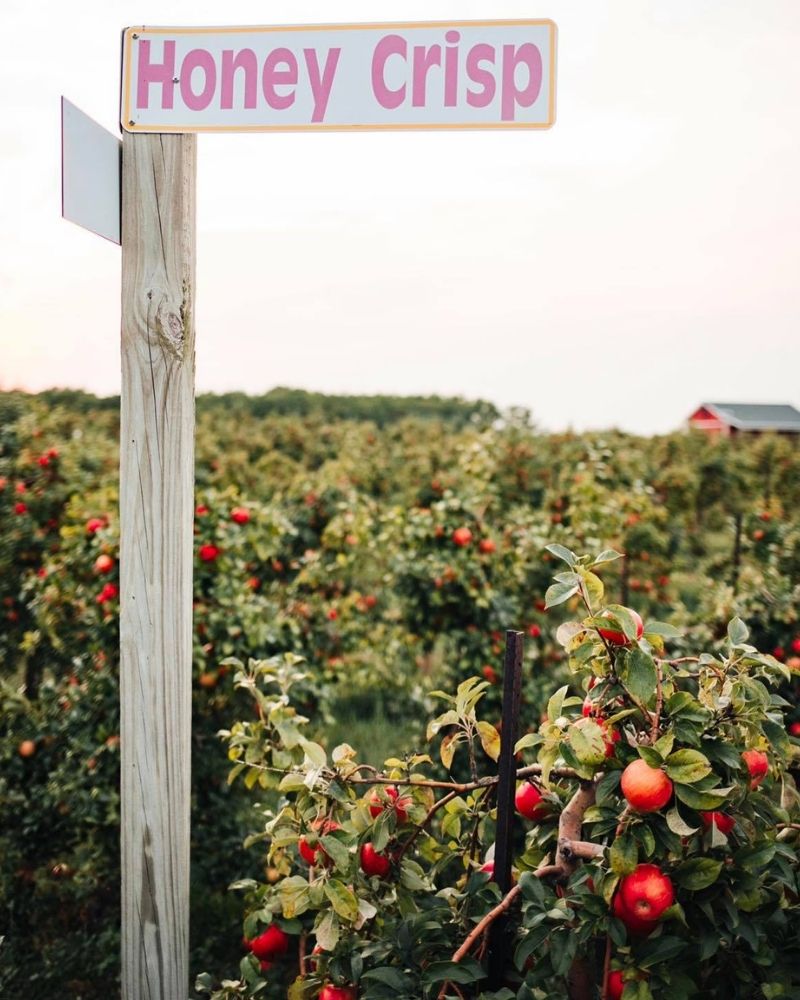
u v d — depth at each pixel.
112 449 10.42
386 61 1.70
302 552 6.47
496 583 4.95
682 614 5.18
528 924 1.58
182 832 1.84
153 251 1.76
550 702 1.73
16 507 6.14
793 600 4.74
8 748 3.80
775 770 1.75
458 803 2.00
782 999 1.54
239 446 16.28
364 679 6.22
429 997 1.67
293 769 2.15
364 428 19.06
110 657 3.81
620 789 1.60
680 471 12.27
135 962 1.83
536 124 1.68
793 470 13.44
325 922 1.77
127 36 1.75
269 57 1.72
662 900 1.47
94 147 1.69
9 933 3.29
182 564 1.81
